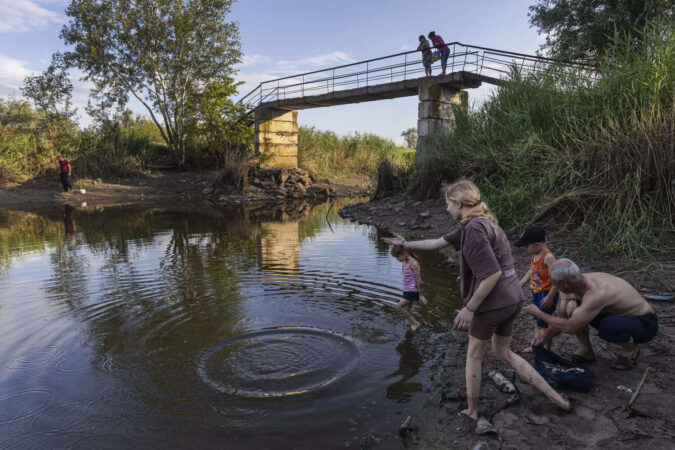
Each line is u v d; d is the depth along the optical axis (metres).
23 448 2.75
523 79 10.31
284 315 5.08
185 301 5.61
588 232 6.44
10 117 23.62
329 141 31.52
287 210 16.62
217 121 25.31
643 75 6.60
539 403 3.01
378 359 3.95
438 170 13.09
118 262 7.87
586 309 3.03
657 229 5.69
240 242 9.80
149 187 23.20
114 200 20.16
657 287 4.72
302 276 6.80
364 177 29.12
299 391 3.42
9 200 19.05
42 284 6.46
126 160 25.16
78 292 6.04
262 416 3.09
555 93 8.55
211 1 23.89
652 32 6.84
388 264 7.59
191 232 11.27
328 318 4.98
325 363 3.88
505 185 8.41
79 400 3.32
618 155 6.28
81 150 24.67
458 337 4.38
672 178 5.73
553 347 3.80
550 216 7.45
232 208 17.38
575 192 6.64
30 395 3.39
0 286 6.38
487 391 3.22
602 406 2.87
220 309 5.30
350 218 13.97
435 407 3.13
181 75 25.00
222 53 24.95
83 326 4.80
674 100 5.98
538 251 3.71
